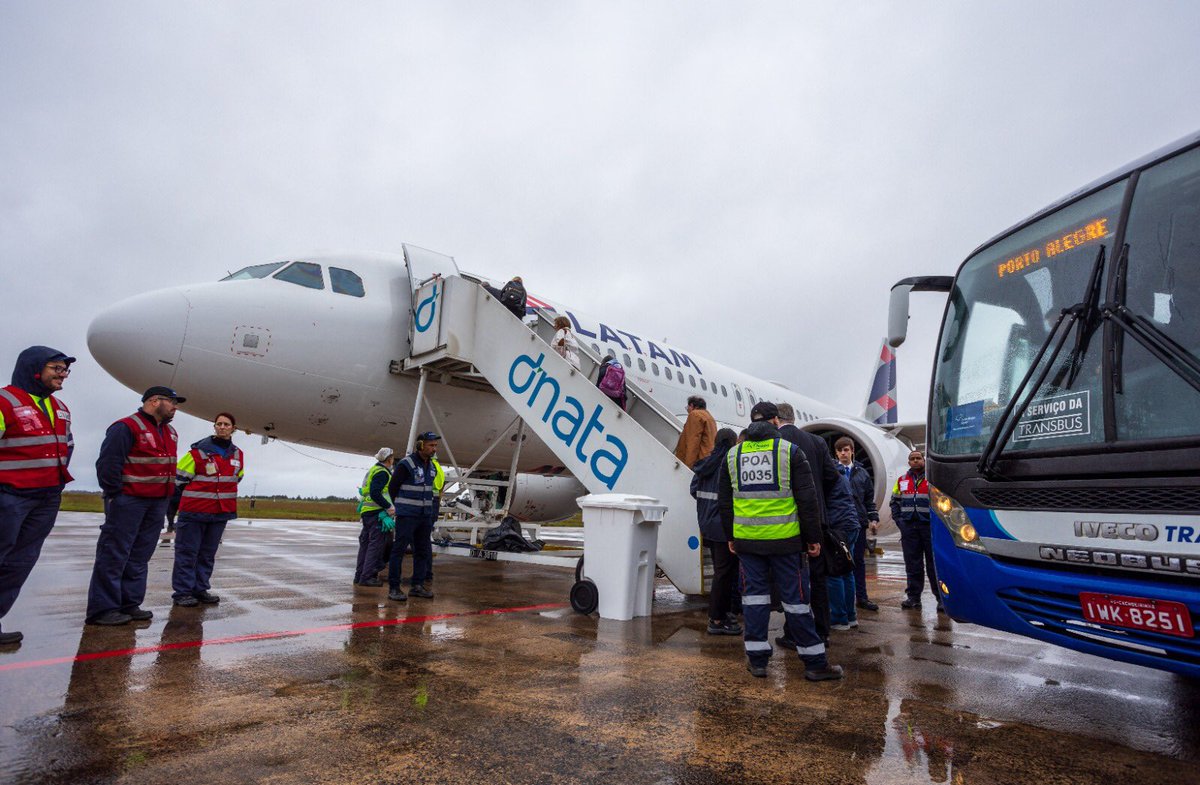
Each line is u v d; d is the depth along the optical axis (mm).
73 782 2258
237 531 17828
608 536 5734
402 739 2734
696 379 12773
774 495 4035
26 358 4438
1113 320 3377
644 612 5828
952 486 3992
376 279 9203
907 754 2777
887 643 5297
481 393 9758
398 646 4371
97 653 4039
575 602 5832
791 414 5391
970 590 3799
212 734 2732
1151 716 3469
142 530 5152
